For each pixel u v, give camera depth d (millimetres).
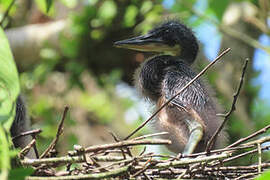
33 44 17438
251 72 16078
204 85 9391
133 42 10688
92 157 7059
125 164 7145
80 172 7176
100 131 16719
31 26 17938
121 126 16859
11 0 9633
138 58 17234
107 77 17203
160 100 9359
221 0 13055
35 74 16547
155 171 7312
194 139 7957
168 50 10734
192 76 9344
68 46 16750
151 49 10703
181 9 15672
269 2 14406
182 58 10797
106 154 7887
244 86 15406
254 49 16125
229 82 15297
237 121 14484
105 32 16844
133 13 15969
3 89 5812
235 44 15867
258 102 15922
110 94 17438
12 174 5453
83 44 16969
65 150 13570
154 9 15898
